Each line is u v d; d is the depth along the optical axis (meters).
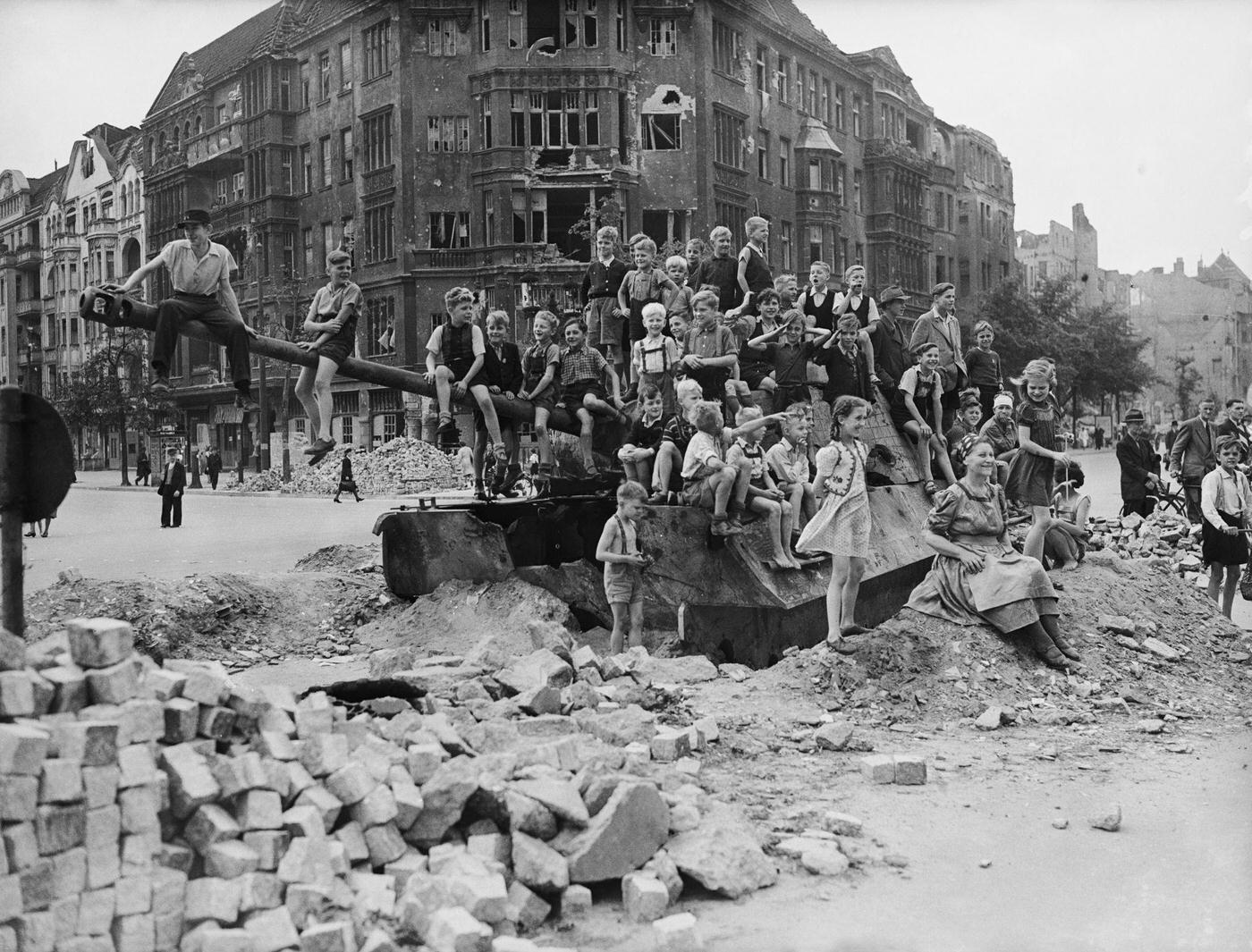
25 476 5.55
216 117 62.19
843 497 9.01
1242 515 12.07
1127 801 6.44
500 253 49.69
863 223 64.00
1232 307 111.81
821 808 6.07
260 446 52.34
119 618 11.02
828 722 7.97
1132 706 8.77
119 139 75.44
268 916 4.22
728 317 12.70
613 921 4.76
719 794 6.27
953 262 73.69
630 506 9.96
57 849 3.96
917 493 13.07
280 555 18.67
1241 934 4.62
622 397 12.91
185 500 41.12
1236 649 10.50
